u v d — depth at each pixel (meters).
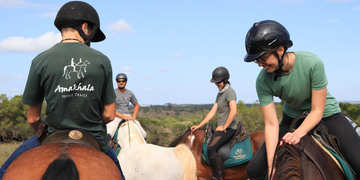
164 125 15.58
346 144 3.00
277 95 3.12
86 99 2.41
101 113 2.63
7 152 13.91
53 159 2.05
